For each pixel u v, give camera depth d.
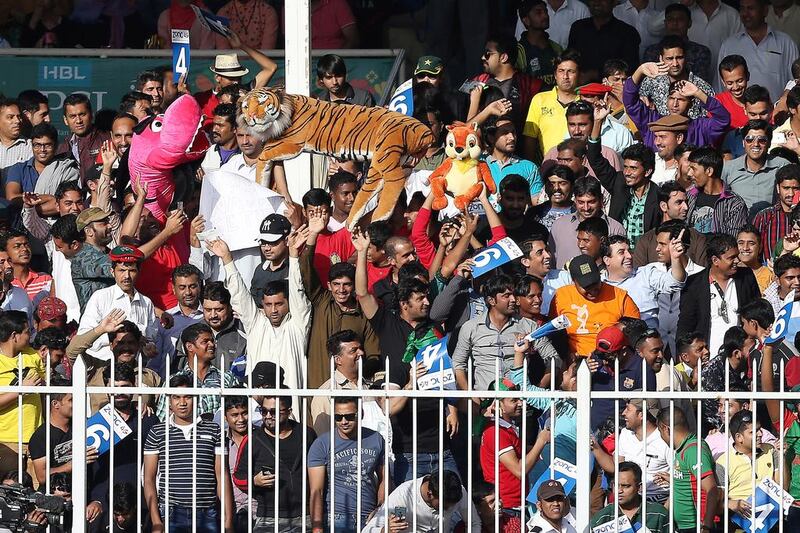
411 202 49.16
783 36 59.78
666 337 46.16
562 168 48.53
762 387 41.34
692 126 53.16
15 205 53.50
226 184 47.56
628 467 38.00
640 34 60.72
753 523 37.12
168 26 61.22
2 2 62.44
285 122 47.38
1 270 48.97
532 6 57.62
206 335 43.09
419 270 44.34
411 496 37.84
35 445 39.22
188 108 49.31
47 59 58.94
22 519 35.78
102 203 49.47
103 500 39.06
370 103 56.34
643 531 36.53
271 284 44.03
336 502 38.47
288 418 39.12
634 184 49.50
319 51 57.50
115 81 58.88
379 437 39.06
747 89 54.00
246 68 57.59
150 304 46.75
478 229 48.50
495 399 37.09
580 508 36.25
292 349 43.94
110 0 62.66
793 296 44.69
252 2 60.94
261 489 39.06
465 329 43.50
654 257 47.31
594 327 44.31
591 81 58.34
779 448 37.00
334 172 50.34
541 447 39.25
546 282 46.41
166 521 36.94
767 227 49.41
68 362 43.34
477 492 39.66
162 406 39.72
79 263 47.97
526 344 41.53
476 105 52.38
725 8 60.41
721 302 46.44
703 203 49.94
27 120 55.50
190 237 49.31
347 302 44.09
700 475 36.88
